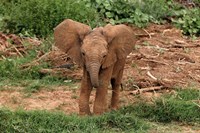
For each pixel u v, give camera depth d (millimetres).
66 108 13125
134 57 16500
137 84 14758
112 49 11820
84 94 12016
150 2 20734
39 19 17984
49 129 11492
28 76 15320
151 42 18203
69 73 15555
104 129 11719
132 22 19531
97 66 11273
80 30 11875
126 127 11812
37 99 13711
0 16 18828
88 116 11961
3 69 15383
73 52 11906
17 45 17125
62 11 18156
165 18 20516
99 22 18812
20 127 11445
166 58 16734
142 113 12617
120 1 19922
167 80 14953
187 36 19562
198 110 12797
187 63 16406
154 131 11867
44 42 17078
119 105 13305
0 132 11336
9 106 13141
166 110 12617
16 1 19641
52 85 14758
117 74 12531
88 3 19656
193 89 14336
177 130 12039
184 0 22422
